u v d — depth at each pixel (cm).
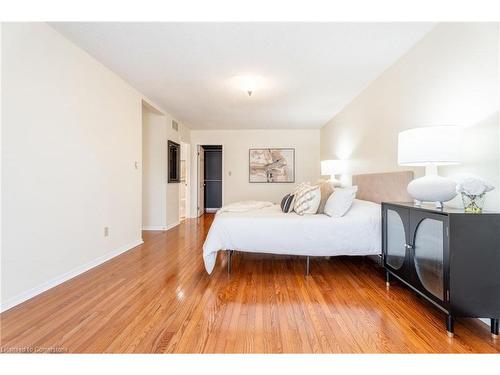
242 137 638
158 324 161
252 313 175
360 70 295
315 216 261
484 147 168
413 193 187
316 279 240
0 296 175
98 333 152
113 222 310
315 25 209
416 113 237
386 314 174
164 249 344
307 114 489
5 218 178
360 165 371
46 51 211
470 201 156
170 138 500
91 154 269
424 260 174
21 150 190
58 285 222
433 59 214
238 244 250
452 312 146
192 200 640
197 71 299
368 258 306
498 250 147
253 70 296
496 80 159
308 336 149
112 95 305
